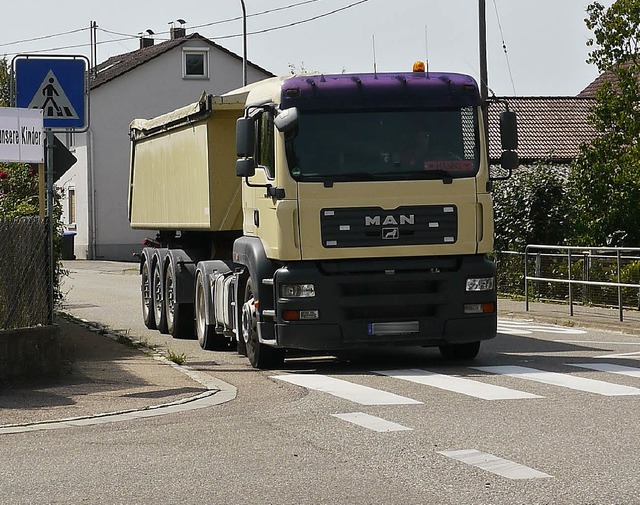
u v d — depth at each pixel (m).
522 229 31.77
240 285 18.16
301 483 9.04
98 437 11.27
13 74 17.28
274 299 16.48
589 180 31.98
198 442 10.91
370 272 16.33
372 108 16.36
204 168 20.62
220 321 19.53
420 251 16.33
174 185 23.05
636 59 31.73
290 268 16.27
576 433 10.89
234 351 20.27
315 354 19.31
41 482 9.23
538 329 23.30
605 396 13.27
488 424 11.53
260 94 17.36
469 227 16.44
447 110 16.55
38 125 15.98
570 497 8.37
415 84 16.53
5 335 14.88
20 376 15.06
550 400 13.06
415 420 11.92
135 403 13.42
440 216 16.36
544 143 50.12
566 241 31.73
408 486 8.84
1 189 21.53
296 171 16.14
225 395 14.04
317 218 16.11
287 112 16.06
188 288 22.45
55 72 17.36
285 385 15.11
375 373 16.25
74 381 15.31
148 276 25.36
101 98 66.44
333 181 16.16
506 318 26.44
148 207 25.70
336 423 11.86
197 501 8.51
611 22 31.61
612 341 20.53
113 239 66.62
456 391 14.05
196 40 68.38
